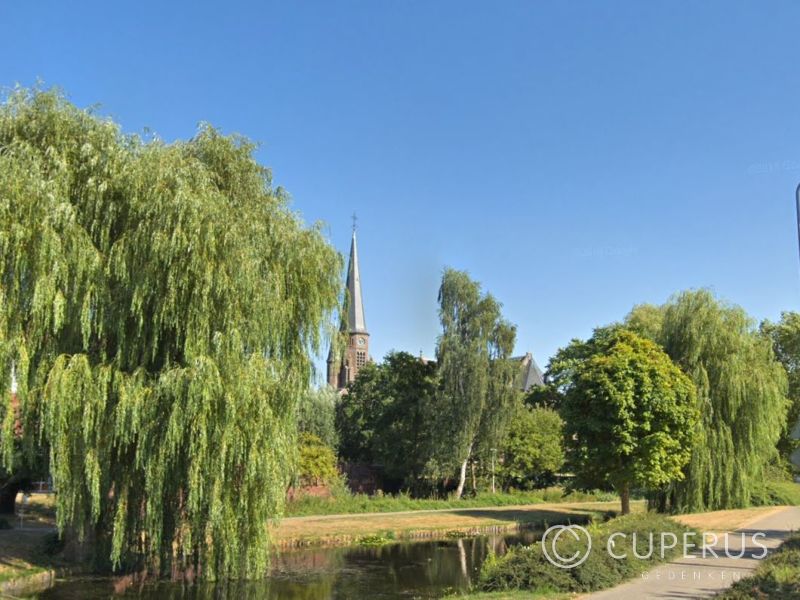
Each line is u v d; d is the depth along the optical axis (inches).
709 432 1285.7
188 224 655.8
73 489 625.0
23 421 638.5
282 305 735.1
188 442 641.6
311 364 781.9
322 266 792.9
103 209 660.7
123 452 668.7
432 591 776.3
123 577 722.2
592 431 1224.2
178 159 703.1
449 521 1443.2
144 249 646.5
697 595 503.2
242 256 679.1
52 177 631.8
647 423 1173.7
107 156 671.1
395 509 1670.8
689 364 1331.2
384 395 2181.3
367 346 3831.2
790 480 1904.5
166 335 680.4
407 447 2012.8
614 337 1332.4
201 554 678.5
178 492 671.8
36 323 612.4
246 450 666.2
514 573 564.7
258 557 681.0
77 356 625.6
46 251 597.9
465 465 1962.4
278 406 721.0
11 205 597.9
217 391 640.4
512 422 2097.7
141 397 631.2
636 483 1205.1
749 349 1353.3
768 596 444.8
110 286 659.4
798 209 466.3
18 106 661.9
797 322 2260.1
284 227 774.5
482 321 1895.9
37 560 758.5
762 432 1304.1
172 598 676.1
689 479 1269.7
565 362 2316.7
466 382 1861.5
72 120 677.9
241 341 670.5
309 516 1497.3
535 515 1592.0
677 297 1401.3
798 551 610.2
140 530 681.6
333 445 2087.8
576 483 1342.3
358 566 951.0
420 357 2094.0
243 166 788.0
